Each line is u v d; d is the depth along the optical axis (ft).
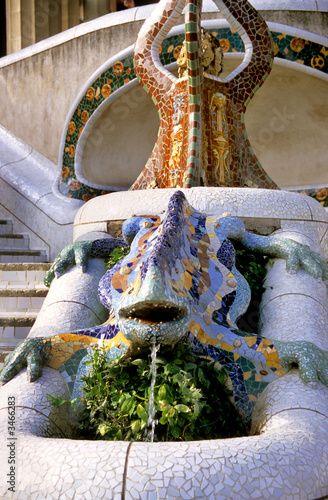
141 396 10.72
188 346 11.40
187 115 19.71
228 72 33.60
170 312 10.57
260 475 8.03
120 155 35.19
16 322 17.49
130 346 10.81
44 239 31.78
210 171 19.98
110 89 32.76
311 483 8.42
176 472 7.75
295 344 11.86
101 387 11.09
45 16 47.21
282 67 31.55
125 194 18.20
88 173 33.96
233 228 15.40
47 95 36.14
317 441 9.26
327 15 31.76
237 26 22.49
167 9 21.86
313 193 31.81
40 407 10.87
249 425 11.50
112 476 7.75
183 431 10.23
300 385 11.07
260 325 14.30
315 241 17.34
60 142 34.42
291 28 31.35
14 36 45.96
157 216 15.28
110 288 13.66
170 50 31.45
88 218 18.74
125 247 16.37
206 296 12.82
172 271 10.89
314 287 14.57
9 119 38.06
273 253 15.70
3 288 19.69
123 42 33.35
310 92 32.27
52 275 16.52
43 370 12.04
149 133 35.40
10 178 34.06
